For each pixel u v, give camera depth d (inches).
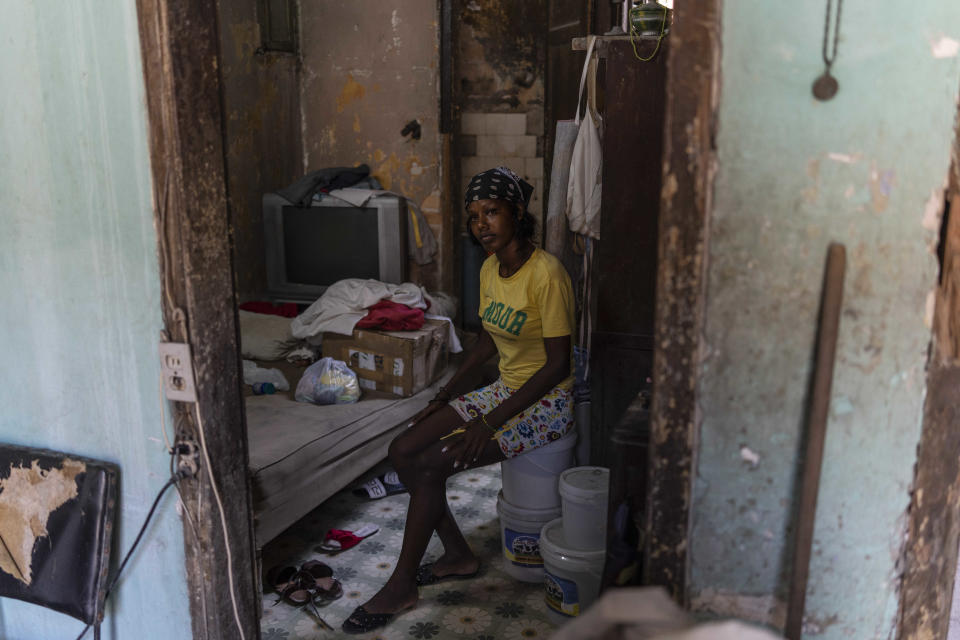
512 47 196.5
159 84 61.3
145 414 70.2
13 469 75.5
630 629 39.4
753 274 51.7
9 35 66.3
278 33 191.3
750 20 48.6
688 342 52.7
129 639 77.5
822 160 49.8
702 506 55.8
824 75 48.6
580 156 109.9
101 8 62.2
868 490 54.6
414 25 186.9
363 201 172.7
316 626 96.9
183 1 61.2
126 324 68.6
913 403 53.4
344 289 159.6
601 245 103.8
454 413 101.2
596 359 107.2
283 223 181.0
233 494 72.2
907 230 50.4
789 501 54.5
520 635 94.5
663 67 98.2
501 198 95.3
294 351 161.0
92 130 65.4
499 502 106.7
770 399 53.2
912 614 57.9
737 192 50.8
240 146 183.6
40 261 70.8
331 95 198.2
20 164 69.2
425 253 190.2
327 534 117.6
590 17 154.7
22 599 76.7
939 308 52.1
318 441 119.2
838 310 50.3
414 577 99.7
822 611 56.8
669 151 50.5
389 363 145.3
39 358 73.6
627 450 67.7
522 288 98.0
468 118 201.9
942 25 47.8
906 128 49.0
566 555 92.0
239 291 188.7
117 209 66.2
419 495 98.3
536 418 100.7
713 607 57.6
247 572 75.4
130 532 74.1
